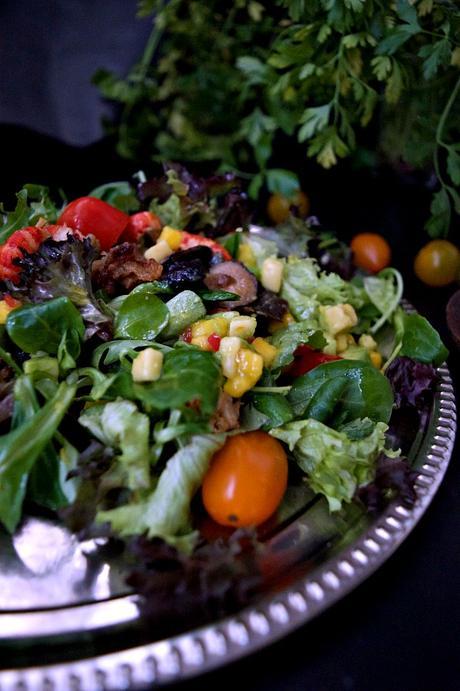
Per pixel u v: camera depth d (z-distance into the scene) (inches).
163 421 11.8
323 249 16.7
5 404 11.9
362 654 10.9
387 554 11.2
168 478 11.3
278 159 21.8
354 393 12.7
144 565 10.8
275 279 14.9
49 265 12.7
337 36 16.5
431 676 10.7
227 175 16.8
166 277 13.5
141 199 16.4
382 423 12.6
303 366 13.7
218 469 11.6
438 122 17.1
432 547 12.3
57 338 12.4
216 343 12.6
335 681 10.6
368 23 15.7
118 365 12.6
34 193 15.6
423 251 18.0
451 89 16.8
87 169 21.6
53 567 10.9
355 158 20.3
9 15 22.2
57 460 11.6
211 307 13.8
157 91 22.0
